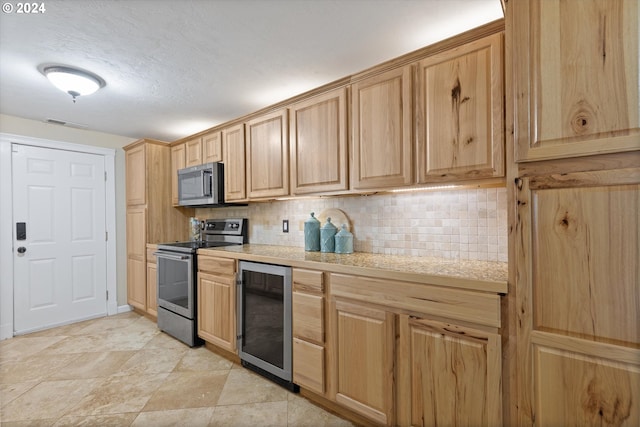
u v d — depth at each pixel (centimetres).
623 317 93
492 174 133
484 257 173
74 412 176
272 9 146
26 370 226
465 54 141
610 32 94
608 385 95
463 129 141
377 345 151
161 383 207
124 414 174
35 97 246
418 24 159
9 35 163
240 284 224
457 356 127
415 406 139
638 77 90
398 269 148
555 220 104
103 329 311
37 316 307
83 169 340
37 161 309
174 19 152
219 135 287
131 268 361
